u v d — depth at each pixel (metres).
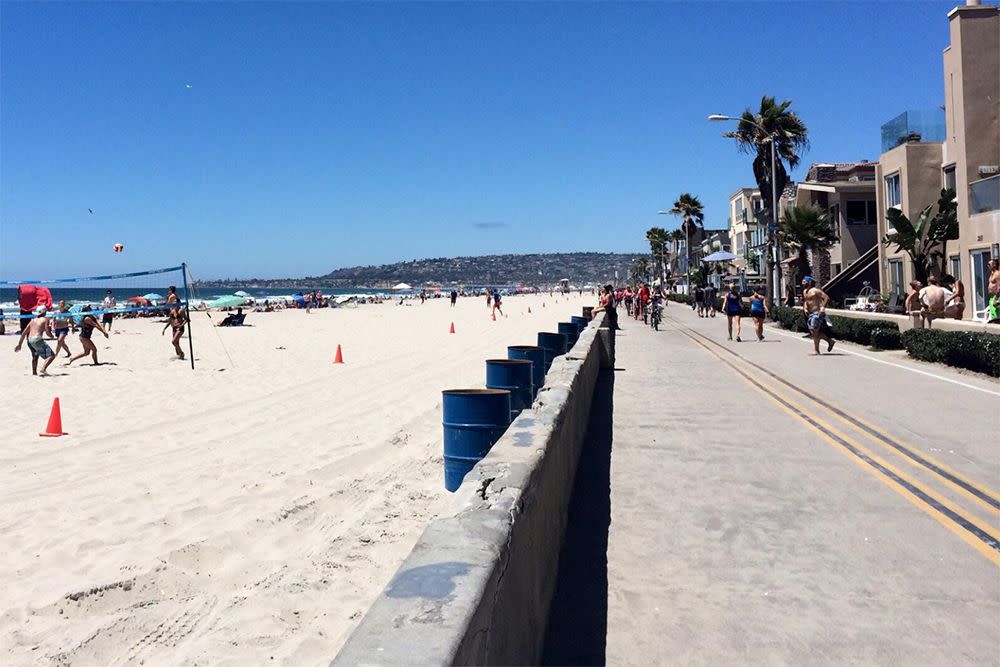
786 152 42.06
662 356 20.48
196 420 12.69
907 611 4.66
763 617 4.60
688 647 4.25
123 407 14.10
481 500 3.65
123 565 6.05
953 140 27.56
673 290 95.12
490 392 7.79
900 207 31.16
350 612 5.32
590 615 4.65
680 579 5.18
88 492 8.22
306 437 11.02
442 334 34.41
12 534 6.86
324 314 59.00
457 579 2.68
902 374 15.71
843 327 24.06
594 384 13.71
